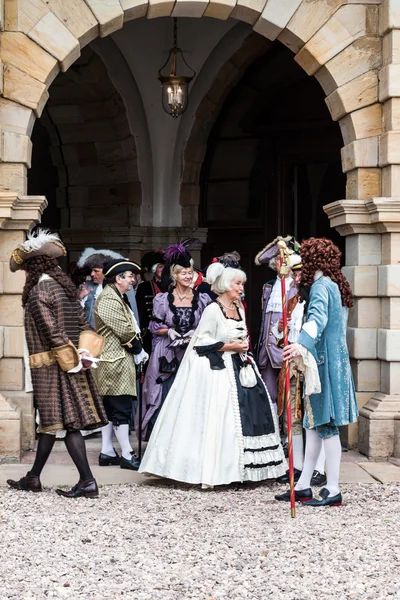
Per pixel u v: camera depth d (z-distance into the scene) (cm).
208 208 1266
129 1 782
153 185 1236
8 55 757
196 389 653
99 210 1248
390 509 607
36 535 537
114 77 1172
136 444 822
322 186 1234
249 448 644
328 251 616
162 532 547
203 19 1148
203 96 1191
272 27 810
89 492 625
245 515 588
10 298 760
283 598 440
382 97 789
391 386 774
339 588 454
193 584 458
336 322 607
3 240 757
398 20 777
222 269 665
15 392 766
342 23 804
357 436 796
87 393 631
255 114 1230
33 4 761
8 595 438
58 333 612
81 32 771
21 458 745
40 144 1319
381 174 799
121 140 1216
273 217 1238
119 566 484
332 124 1205
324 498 614
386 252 783
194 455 645
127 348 713
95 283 839
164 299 753
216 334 661
